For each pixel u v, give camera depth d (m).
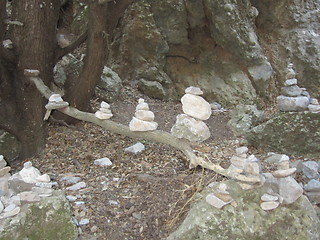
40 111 3.34
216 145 3.80
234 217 1.91
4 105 3.28
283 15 5.37
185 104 2.03
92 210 2.23
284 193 1.98
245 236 1.88
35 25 3.20
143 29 4.96
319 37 5.26
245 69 5.10
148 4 4.95
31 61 3.26
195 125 2.01
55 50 3.55
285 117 3.42
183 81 5.21
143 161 3.14
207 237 1.89
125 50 5.06
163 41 5.05
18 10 3.21
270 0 5.34
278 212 1.94
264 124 3.54
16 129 3.27
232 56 5.12
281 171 1.99
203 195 2.09
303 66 5.18
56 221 1.97
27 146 3.27
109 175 2.81
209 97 5.09
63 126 3.68
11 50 3.21
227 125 4.35
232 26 4.89
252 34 5.03
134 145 3.39
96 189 2.52
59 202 2.02
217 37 5.05
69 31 5.34
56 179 2.70
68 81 4.04
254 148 3.66
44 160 3.16
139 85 5.00
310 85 5.15
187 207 2.21
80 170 2.93
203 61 5.26
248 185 1.97
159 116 4.50
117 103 4.49
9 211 1.91
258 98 4.98
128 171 2.89
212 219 1.91
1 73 3.21
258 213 1.93
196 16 5.07
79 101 3.65
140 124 2.17
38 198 1.98
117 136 3.67
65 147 3.36
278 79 5.20
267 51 5.36
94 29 3.25
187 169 2.92
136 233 2.08
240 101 4.95
